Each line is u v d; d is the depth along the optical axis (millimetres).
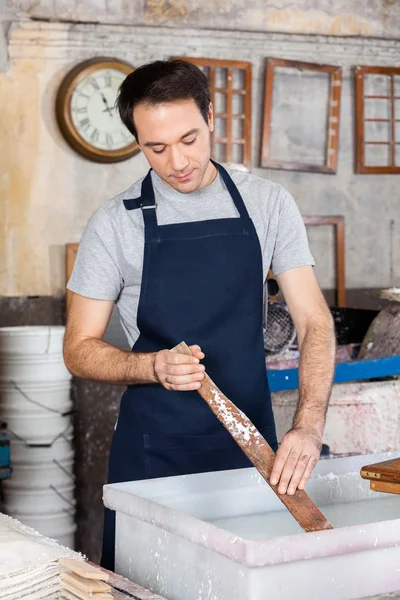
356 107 5477
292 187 5402
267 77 5191
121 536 1589
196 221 2219
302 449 1661
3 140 4719
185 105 1931
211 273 2209
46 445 4289
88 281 2213
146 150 2006
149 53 4969
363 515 1701
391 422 3783
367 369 3562
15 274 4785
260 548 1256
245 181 2285
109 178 4945
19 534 1439
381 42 5520
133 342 2293
